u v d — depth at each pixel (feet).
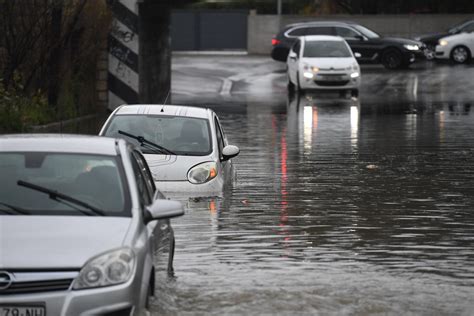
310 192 127.34
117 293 60.64
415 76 351.46
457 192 128.06
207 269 84.12
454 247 94.53
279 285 78.79
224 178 120.47
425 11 479.41
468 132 201.98
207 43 498.28
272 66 392.47
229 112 247.29
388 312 71.36
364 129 208.44
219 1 511.40
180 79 341.62
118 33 242.58
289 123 220.84
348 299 74.79
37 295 59.67
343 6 490.08
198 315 69.97
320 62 297.74
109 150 72.54
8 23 199.72
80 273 60.39
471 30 410.31
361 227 104.22
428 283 80.12
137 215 67.05
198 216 108.58
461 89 312.29
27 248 61.36
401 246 94.79
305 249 92.89
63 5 207.92
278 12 457.68
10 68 199.62
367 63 381.81
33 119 193.16
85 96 231.09
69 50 221.46
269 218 108.47
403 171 147.33
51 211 66.85
